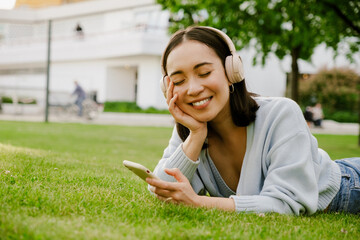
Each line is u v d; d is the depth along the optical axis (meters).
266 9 8.52
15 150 4.34
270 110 2.08
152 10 25.19
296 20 8.25
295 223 1.89
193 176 2.20
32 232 1.48
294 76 9.76
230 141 2.13
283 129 2.03
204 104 1.92
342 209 2.23
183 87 1.92
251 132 2.07
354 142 11.51
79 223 1.65
